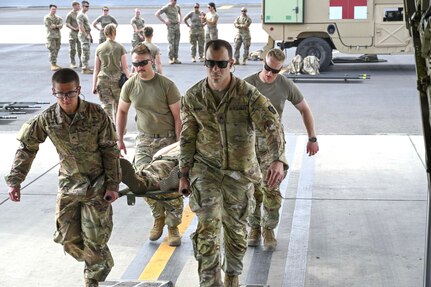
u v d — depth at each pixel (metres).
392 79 18.59
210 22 22.56
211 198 5.29
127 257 6.80
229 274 5.48
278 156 5.18
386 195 8.62
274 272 6.34
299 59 19.09
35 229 7.62
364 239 7.14
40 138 5.34
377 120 13.29
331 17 19.47
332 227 7.51
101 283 5.98
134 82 6.95
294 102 6.66
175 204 6.89
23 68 21.52
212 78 5.09
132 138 12.03
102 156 5.34
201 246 5.28
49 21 21.02
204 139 5.32
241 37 21.70
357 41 19.48
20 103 14.97
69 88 5.07
